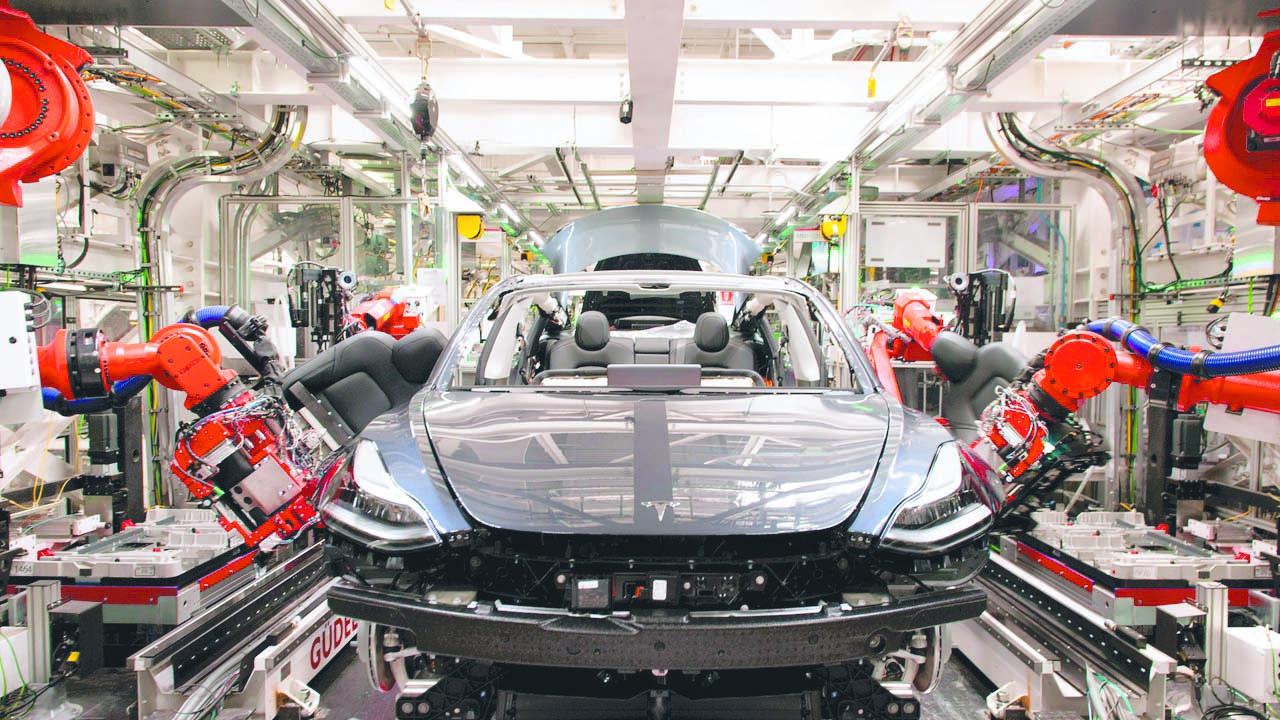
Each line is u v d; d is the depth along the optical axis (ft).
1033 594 10.36
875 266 21.95
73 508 15.05
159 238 15.88
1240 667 9.21
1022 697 9.07
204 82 16.28
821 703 6.45
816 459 6.46
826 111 20.81
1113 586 9.70
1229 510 14.28
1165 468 14.28
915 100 14.84
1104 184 17.08
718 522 5.62
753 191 29.76
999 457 8.03
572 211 34.04
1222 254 15.58
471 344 9.34
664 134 18.79
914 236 21.88
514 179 28.14
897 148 18.39
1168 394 7.79
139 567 9.60
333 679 10.43
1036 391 8.21
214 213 20.88
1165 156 17.47
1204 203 16.26
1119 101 15.16
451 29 16.46
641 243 14.16
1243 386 7.39
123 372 7.47
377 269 21.68
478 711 6.33
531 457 6.46
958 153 21.35
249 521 7.67
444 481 6.20
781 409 7.71
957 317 12.23
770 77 16.70
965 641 10.86
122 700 9.44
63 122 8.65
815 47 18.70
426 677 6.60
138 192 15.74
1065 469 8.31
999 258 22.29
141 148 16.96
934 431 7.20
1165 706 8.34
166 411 15.34
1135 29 10.98
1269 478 13.76
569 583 5.71
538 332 13.38
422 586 5.98
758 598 5.88
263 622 9.87
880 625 5.56
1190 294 15.60
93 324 16.21
